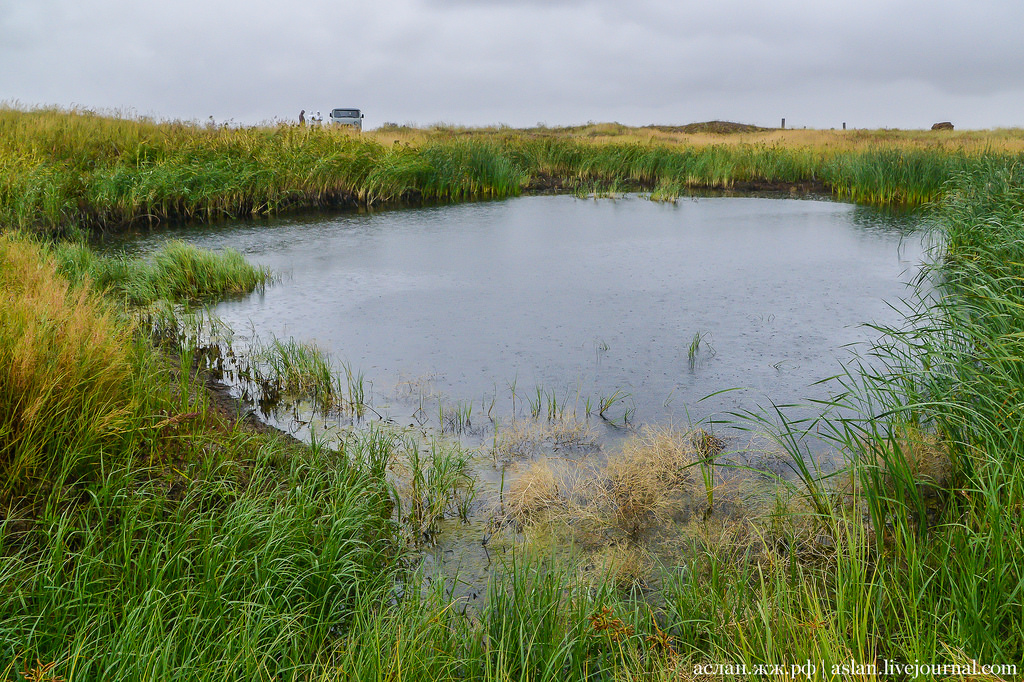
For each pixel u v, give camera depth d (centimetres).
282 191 1833
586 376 715
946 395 453
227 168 1756
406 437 580
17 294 571
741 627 329
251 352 776
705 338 835
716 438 567
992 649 284
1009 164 1321
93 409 451
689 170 2516
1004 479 370
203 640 312
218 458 478
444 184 2136
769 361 752
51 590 319
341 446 540
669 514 465
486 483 511
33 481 402
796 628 314
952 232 1122
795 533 423
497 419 614
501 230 1631
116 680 267
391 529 453
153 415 482
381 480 491
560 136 3688
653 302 1000
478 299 1020
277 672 297
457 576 407
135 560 344
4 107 2233
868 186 2155
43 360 452
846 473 468
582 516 462
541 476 491
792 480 493
